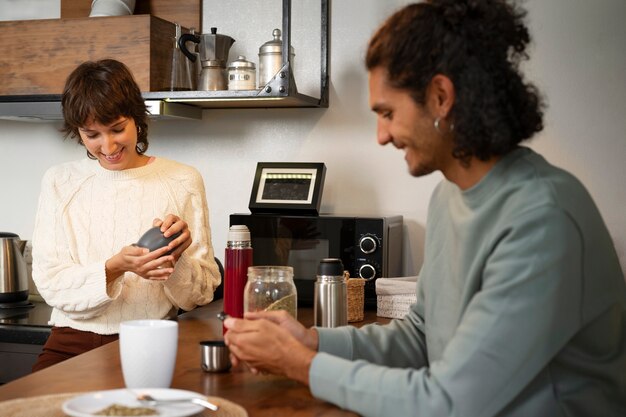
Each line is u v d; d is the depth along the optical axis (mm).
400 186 2844
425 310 1463
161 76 2803
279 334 1314
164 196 2273
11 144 3201
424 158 1281
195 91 2676
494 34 1206
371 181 2867
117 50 2742
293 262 2580
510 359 1137
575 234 1158
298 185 2693
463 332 1173
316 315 1767
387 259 2574
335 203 2898
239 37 2967
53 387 1393
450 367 1162
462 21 1209
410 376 1207
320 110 2906
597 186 2658
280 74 2588
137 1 3018
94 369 1535
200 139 3021
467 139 1202
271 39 2936
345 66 2869
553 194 1175
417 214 2830
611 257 1222
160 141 3059
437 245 1433
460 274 1289
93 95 2080
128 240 2225
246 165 2984
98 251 2221
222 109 2992
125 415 1138
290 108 2932
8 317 2699
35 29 2824
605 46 2637
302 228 2566
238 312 1705
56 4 3148
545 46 2680
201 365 1527
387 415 1191
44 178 2301
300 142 2930
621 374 1253
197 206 2328
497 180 1251
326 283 1750
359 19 2848
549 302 1134
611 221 2648
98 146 2162
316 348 1427
